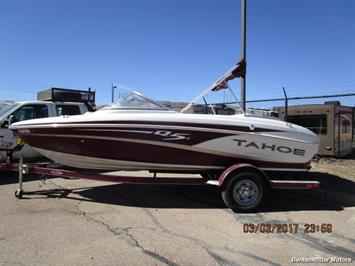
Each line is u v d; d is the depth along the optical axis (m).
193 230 6.21
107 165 7.79
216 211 7.36
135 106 7.65
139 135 7.36
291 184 7.55
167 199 8.17
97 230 6.08
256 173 7.36
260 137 7.75
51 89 11.19
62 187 9.03
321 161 13.10
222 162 7.79
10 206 7.36
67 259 4.95
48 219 6.59
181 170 7.84
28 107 10.40
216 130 7.55
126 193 8.60
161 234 5.97
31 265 4.75
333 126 13.98
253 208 7.29
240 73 8.66
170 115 7.48
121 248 5.35
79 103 11.44
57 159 7.98
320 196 8.56
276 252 5.35
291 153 7.95
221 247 5.49
